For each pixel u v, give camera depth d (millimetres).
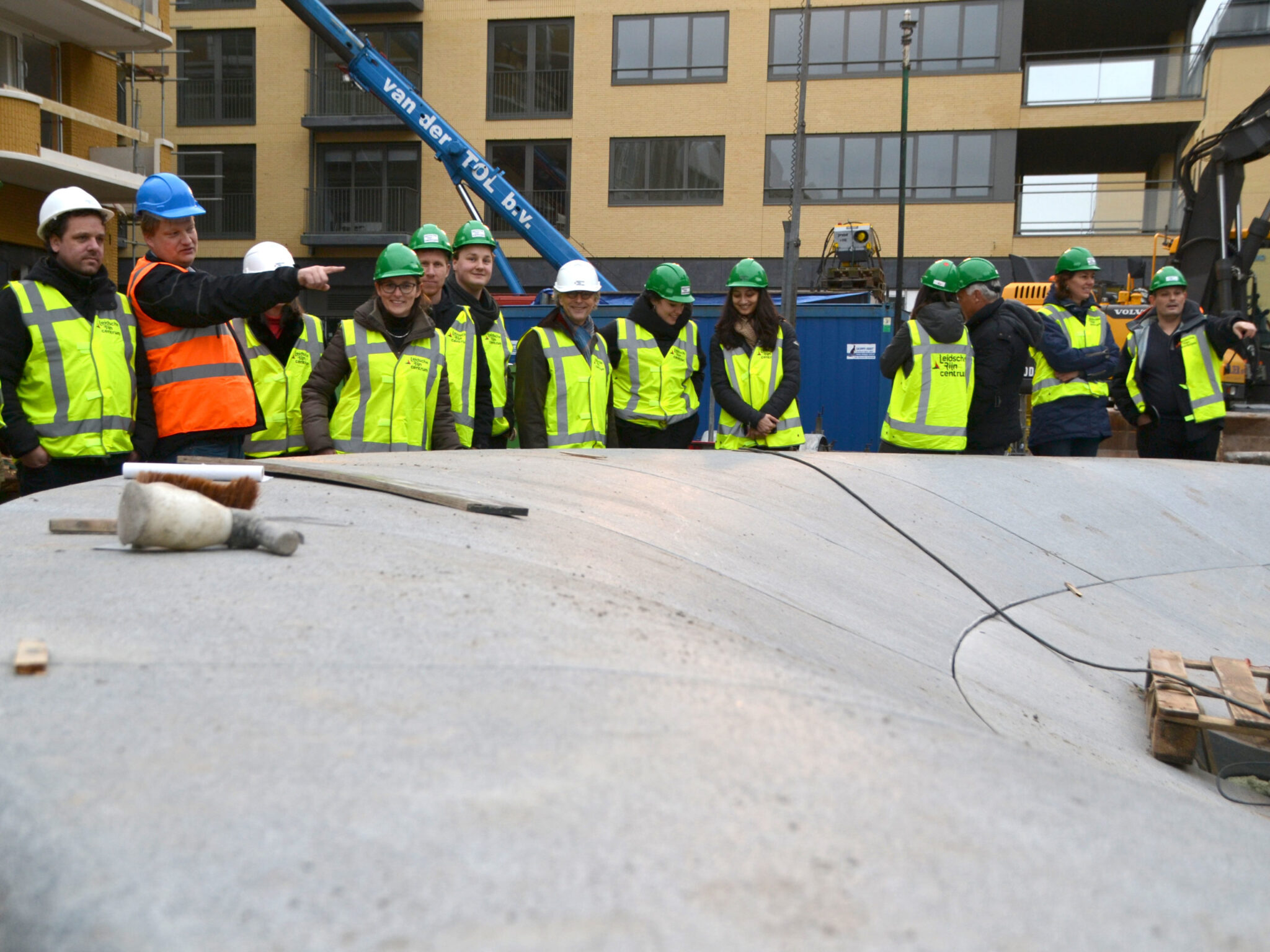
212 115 31000
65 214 4484
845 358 14555
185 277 4648
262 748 1408
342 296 31109
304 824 1199
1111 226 27453
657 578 3162
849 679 2621
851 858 1204
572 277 6031
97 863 1109
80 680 1653
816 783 1416
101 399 4574
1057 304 7445
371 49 16156
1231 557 6055
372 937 1003
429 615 2111
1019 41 27719
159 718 1505
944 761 1570
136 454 4773
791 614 3412
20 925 1047
